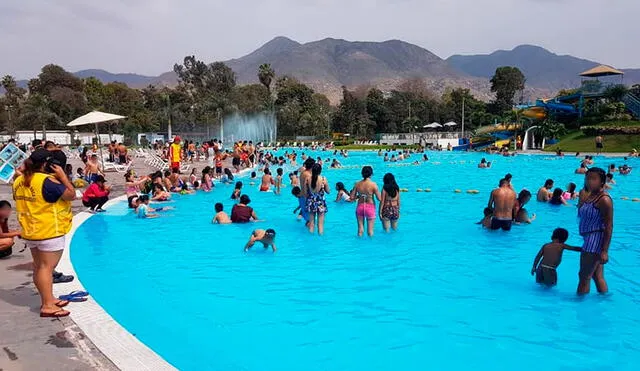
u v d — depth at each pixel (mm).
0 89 147625
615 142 51188
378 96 114750
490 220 12008
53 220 5391
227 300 6812
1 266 7582
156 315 6242
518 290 7188
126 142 85688
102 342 4820
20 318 5449
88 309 5758
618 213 14305
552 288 7242
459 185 23078
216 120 93500
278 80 118750
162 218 13594
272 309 6441
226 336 5602
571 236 11102
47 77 119250
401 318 6098
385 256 9297
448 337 5527
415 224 12648
